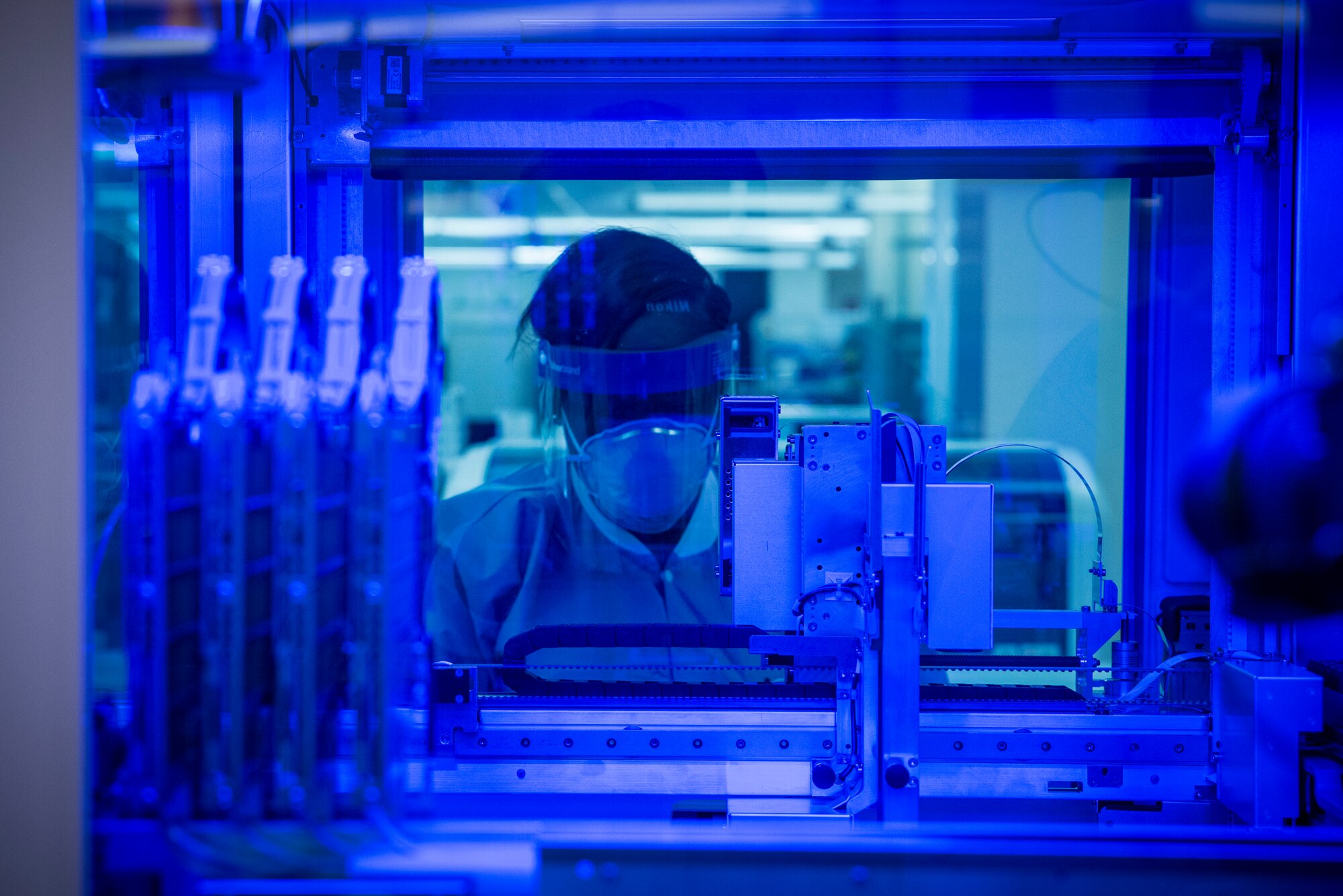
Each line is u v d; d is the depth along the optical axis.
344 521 1.33
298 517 1.18
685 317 2.27
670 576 2.51
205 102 1.98
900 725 1.56
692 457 2.37
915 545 1.55
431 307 1.30
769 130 2.01
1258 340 2.04
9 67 1.23
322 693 1.26
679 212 2.83
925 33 1.95
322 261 2.05
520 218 2.69
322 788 1.21
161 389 1.20
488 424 2.81
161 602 1.18
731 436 1.82
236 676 1.19
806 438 1.61
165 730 1.20
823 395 3.01
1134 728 1.77
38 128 1.23
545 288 2.28
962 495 1.54
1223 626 1.93
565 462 2.46
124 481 1.19
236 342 1.32
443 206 2.64
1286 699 1.64
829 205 2.87
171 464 1.20
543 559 2.54
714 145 2.01
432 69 2.00
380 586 1.19
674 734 1.71
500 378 2.79
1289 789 1.64
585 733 1.71
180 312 1.98
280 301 1.24
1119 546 2.55
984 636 1.55
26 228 1.24
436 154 2.02
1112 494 2.63
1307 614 1.60
